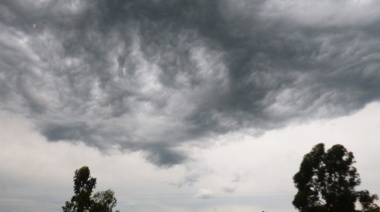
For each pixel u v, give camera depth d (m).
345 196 40.62
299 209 44.44
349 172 42.47
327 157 44.16
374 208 40.09
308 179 45.16
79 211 46.75
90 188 51.47
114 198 50.97
